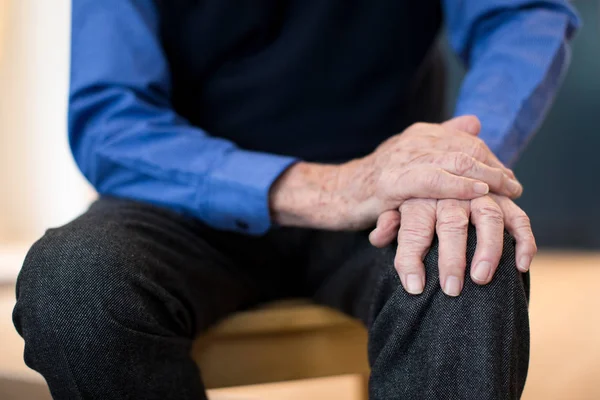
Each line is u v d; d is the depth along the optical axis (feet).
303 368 2.44
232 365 2.36
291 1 2.68
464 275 1.53
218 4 2.62
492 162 1.84
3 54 7.00
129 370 1.67
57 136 7.28
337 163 2.69
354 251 2.26
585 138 8.76
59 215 7.43
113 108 2.39
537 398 4.07
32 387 3.63
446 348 1.50
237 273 2.43
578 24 2.71
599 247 8.99
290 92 2.65
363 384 3.18
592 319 6.01
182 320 2.02
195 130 2.39
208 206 2.22
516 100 2.34
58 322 1.62
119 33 2.51
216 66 2.72
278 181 2.17
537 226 9.08
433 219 1.68
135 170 2.31
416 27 2.80
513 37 2.52
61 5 7.08
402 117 2.81
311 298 2.69
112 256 1.72
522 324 1.57
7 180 7.24
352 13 2.66
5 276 6.92
